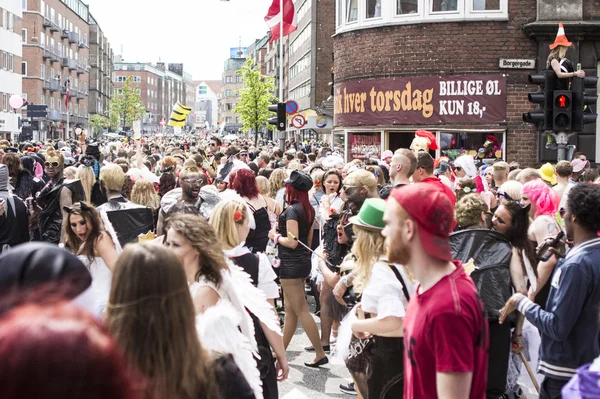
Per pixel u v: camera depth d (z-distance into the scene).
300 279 8.40
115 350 1.41
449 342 3.12
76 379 1.32
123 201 7.89
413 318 3.32
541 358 4.75
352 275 5.58
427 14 18.61
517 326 5.77
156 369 2.56
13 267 2.30
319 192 10.84
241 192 8.77
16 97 36.69
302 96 74.44
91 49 123.88
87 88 119.12
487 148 18.36
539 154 18.25
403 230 3.28
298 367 8.45
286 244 8.23
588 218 4.48
